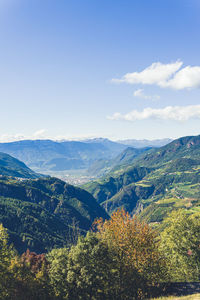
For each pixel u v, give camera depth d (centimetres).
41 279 4675
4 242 4372
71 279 4081
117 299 3941
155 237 4412
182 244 5409
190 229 5509
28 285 4534
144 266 3947
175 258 5447
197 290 3872
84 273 3969
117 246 4131
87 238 4278
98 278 3922
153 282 3991
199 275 5191
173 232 5684
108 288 3972
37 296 4466
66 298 4144
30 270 5256
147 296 3766
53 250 5069
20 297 4259
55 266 4509
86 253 4144
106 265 4075
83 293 4059
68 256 4472
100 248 4119
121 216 4344
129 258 3984
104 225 4381
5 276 4103
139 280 3934
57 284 4388
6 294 4006
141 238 4081
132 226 4216
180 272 5375
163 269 4194
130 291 3947
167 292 3888
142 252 4041
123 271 3997
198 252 5303
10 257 4388
